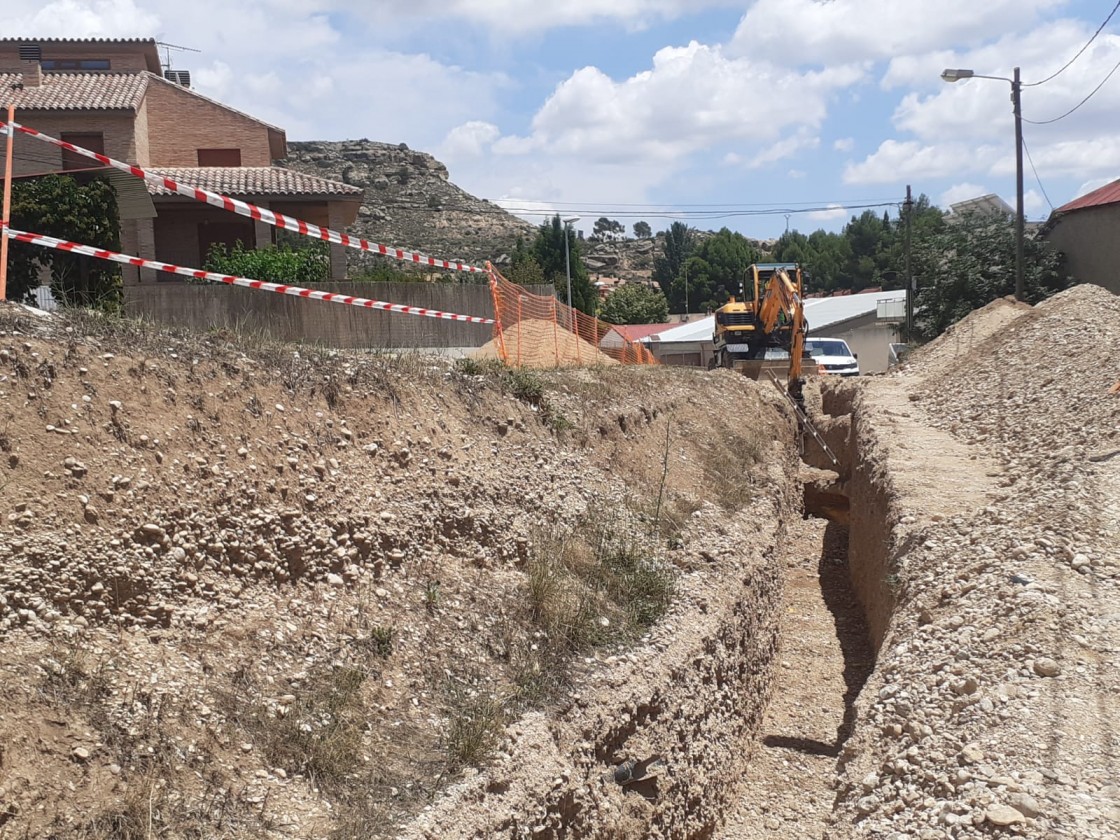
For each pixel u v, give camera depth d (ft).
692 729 27.48
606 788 22.80
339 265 83.61
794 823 29.37
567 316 75.51
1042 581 27.76
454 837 17.06
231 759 16.47
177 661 17.70
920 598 31.14
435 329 58.49
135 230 80.48
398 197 376.07
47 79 97.45
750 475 50.75
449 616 23.72
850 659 41.63
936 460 48.32
